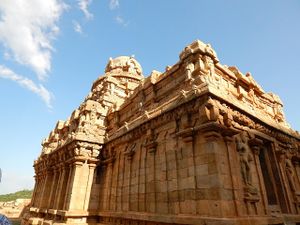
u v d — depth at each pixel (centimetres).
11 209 4450
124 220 1677
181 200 1220
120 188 1866
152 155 1558
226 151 1194
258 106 2025
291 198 1599
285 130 1911
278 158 1683
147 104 1991
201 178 1138
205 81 1309
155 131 1627
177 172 1310
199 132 1240
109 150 2238
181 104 1355
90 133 2384
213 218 982
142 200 1539
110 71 4131
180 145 1349
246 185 1191
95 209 2072
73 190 2042
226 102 1285
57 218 2119
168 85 1809
